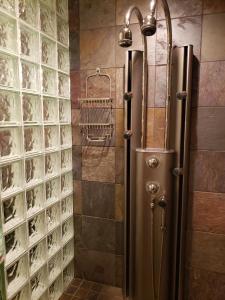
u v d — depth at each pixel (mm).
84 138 1546
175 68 1246
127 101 1315
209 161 1321
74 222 1660
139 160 1282
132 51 1277
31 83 1202
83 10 1441
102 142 1514
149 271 1354
